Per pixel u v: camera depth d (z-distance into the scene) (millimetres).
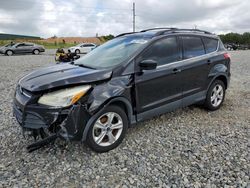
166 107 4355
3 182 2908
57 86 3172
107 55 4258
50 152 3578
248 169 3135
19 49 27047
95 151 3521
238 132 4297
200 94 5004
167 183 2891
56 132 3178
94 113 3316
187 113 5270
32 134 3363
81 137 3303
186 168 3182
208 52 5145
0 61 18422
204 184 2859
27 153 3557
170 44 4410
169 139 4016
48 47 48188
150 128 4457
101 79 3436
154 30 4664
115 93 3494
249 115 5184
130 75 3736
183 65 4512
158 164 3281
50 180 2957
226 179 2939
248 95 6891
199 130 4387
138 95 3861
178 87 4488
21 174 3070
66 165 3266
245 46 55344
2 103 6141
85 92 3250
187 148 3705
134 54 3871
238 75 10766
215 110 5484
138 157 3459
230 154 3512
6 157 3459
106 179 2979
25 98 3324
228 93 7109
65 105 3117
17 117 3469
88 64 4156
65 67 4074
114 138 3668
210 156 3465
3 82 9148
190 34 4855
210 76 5109
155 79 4051
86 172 3115
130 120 3867
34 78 3539
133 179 2971
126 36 4801
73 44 58750
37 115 3178
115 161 3361
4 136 4113
